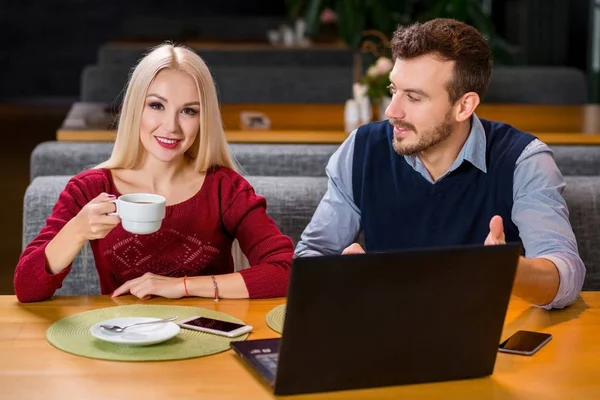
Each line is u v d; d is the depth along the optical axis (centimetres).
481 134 264
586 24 885
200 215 266
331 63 838
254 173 394
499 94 643
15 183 804
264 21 1105
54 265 233
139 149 262
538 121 487
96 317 219
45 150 391
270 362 189
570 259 237
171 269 266
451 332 183
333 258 170
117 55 802
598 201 305
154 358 194
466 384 185
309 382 177
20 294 232
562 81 643
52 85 1262
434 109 250
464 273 180
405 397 178
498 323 186
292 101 643
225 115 505
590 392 182
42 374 186
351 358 178
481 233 265
